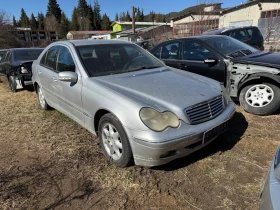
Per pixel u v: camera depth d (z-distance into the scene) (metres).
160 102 2.66
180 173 2.73
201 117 2.71
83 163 3.02
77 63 3.42
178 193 2.44
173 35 23.31
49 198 2.44
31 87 7.17
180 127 2.53
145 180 2.64
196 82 3.28
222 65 4.51
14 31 35.91
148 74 3.48
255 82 4.22
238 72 4.30
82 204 2.34
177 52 5.42
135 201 2.36
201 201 2.32
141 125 2.45
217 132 2.80
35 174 2.83
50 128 4.14
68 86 3.52
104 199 2.40
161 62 4.18
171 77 3.40
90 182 2.65
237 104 4.86
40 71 4.54
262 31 17.33
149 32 28.86
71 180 2.70
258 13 20.80
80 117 3.44
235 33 8.60
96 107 2.96
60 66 3.89
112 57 3.71
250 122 3.98
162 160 2.50
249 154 3.04
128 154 2.66
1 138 3.85
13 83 6.93
